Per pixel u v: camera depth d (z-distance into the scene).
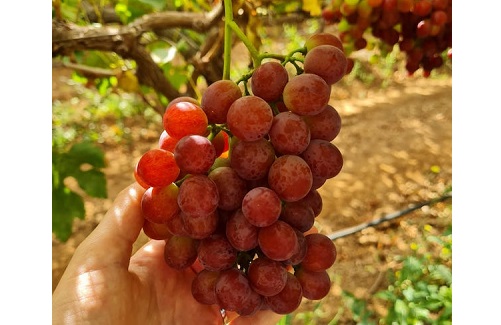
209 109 0.21
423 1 0.36
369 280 0.71
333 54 0.21
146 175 0.21
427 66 0.40
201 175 0.20
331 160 0.21
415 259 0.65
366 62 1.29
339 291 0.69
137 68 0.44
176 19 0.40
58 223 0.46
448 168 0.93
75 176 0.46
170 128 0.21
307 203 0.23
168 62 0.50
